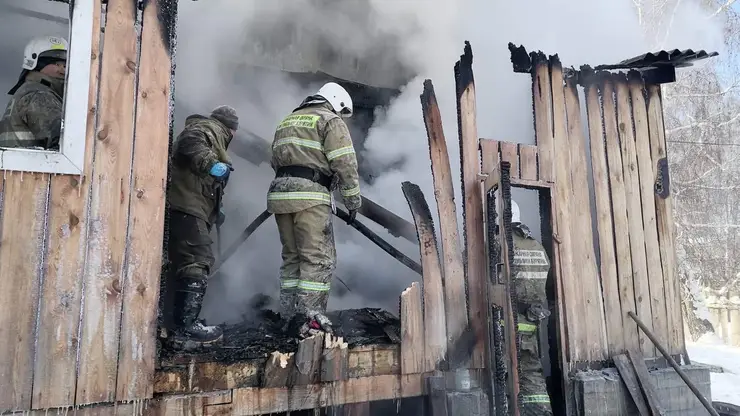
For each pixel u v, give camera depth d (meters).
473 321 3.28
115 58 2.39
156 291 2.39
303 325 2.81
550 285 3.86
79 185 2.29
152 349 2.35
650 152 4.35
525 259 3.54
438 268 3.23
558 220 3.86
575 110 4.06
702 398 3.70
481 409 3.10
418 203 3.27
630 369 3.85
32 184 2.21
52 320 2.19
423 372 3.07
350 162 2.98
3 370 2.10
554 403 3.81
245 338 2.97
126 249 2.35
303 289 2.93
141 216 2.39
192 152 2.92
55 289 2.21
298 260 3.14
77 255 2.26
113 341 2.28
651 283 4.18
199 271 2.93
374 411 3.41
